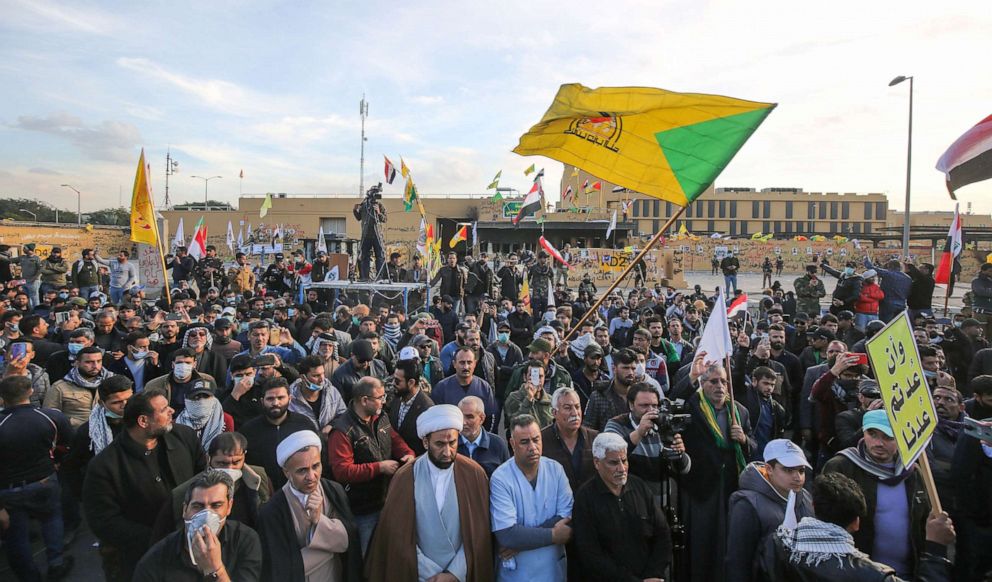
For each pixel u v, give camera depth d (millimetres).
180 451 4430
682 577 4871
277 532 3734
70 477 4953
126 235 42625
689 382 6227
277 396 4949
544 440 4898
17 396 5000
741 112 5582
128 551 4094
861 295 12531
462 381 6707
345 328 10766
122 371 7133
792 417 8086
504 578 4031
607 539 3893
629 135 5984
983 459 4309
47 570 5234
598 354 7438
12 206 65125
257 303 11992
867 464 4098
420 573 3939
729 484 4930
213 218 54938
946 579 3523
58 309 10695
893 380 3824
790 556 3195
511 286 17172
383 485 4828
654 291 19031
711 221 78938
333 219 55281
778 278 42594
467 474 4086
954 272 12523
